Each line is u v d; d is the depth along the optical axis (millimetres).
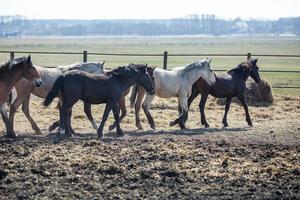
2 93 14758
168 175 11422
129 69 15414
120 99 16422
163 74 16734
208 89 17297
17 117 18203
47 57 65438
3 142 14102
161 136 15273
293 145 14328
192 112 20266
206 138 15047
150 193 10211
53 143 14047
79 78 14789
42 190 10234
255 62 18203
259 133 15867
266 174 11578
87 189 10391
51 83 16219
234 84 17469
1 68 14758
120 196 9992
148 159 12570
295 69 45719
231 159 12734
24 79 15312
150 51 92875
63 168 11656
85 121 17797
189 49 105312
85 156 12625
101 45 129625
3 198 9750
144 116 18969
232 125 17672
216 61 62125
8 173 11219
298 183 10984
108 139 14711
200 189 10516
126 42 166125
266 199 9953
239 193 10289
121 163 12188
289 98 24203
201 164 12250
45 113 19141
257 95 22250
